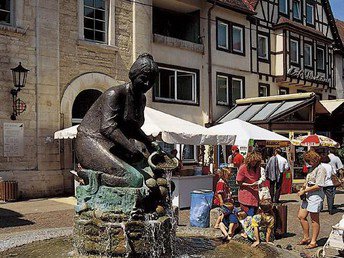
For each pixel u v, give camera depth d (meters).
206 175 13.63
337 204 14.69
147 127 12.23
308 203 8.18
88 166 5.14
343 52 32.34
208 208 9.21
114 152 5.20
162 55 20.61
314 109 21.78
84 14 17.38
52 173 15.52
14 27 15.02
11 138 14.88
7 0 15.26
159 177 5.34
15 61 15.12
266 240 7.93
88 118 5.35
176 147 20.06
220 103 23.44
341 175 18.14
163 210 5.09
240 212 7.45
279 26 26.56
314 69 29.25
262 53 26.31
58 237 6.34
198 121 22.25
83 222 4.89
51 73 15.88
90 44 17.16
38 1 15.66
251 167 8.44
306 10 29.73
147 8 19.41
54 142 15.74
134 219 4.80
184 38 23.50
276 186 14.50
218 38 23.53
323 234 9.50
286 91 27.73
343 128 26.33
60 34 16.33
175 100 21.09
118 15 18.36
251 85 25.25
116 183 4.95
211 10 23.16
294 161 20.25
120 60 18.30
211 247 5.90
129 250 4.74
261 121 20.72
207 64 22.81
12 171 14.72
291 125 20.94
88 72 17.19
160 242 4.90
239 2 24.78
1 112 14.76
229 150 21.06
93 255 4.84
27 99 15.34
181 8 22.67
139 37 18.98
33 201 14.01
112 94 5.20
